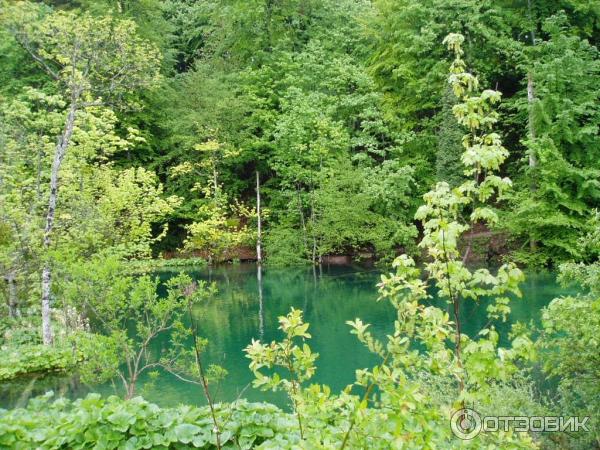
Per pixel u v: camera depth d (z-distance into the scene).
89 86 9.51
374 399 2.39
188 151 23.62
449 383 4.32
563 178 17.66
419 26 21.89
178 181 23.42
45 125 10.78
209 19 28.77
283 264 21.22
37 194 10.19
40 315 11.02
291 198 23.12
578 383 4.46
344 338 10.09
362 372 2.37
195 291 5.79
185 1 32.38
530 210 17.12
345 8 26.59
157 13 24.95
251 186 25.72
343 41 25.06
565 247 16.59
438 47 21.39
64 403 4.63
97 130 12.49
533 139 17.58
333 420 3.24
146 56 10.16
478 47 20.47
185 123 22.34
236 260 22.36
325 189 20.84
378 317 11.80
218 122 22.42
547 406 5.00
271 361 2.79
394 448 2.04
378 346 2.52
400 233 19.27
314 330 10.86
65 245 9.21
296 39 25.95
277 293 15.54
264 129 23.41
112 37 9.66
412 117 22.39
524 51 19.64
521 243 18.80
